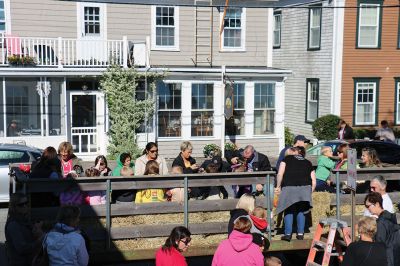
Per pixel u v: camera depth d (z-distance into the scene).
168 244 6.64
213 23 23.00
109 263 8.22
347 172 8.66
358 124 26.19
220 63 23.27
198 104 21.59
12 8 20.58
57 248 6.27
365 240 6.87
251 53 23.66
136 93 20.97
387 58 26.33
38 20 20.88
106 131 20.80
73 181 8.00
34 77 19.69
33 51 20.16
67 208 6.45
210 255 8.55
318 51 26.97
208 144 21.67
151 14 22.14
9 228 6.93
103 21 21.58
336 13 25.59
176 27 22.50
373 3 25.83
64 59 20.69
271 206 8.96
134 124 20.31
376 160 10.28
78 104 20.64
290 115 29.50
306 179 8.80
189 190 9.49
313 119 27.56
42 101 19.89
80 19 21.28
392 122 26.66
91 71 19.84
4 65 19.42
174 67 21.22
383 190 8.16
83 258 6.32
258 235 7.63
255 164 11.18
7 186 14.30
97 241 8.26
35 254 6.78
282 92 22.39
